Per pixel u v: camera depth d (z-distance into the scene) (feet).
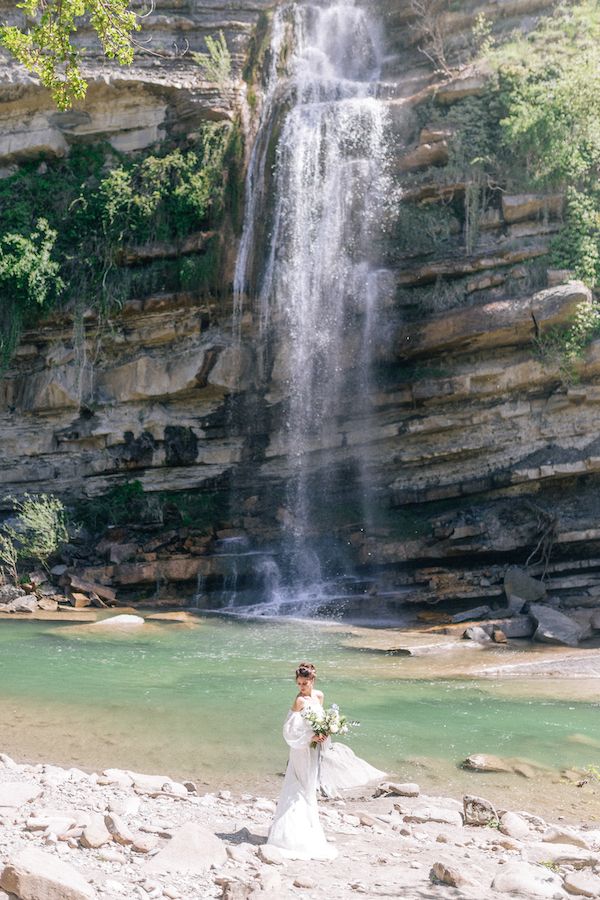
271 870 19.03
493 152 74.64
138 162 85.51
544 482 68.03
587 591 63.57
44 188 86.07
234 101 84.64
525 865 20.07
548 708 38.78
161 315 81.15
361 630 59.77
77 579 70.38
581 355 65.62
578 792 28.40
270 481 78.64
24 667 45.65
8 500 83.87
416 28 87.61
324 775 28.17
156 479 81.92
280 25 89.40
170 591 71.56
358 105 80.12
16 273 81.41
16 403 84.84
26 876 16.58
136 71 85.51
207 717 36.35
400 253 75.97
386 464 74.02
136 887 17.75
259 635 57.72
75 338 82.79
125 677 43.78
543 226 71.46
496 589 63.93
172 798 25.99
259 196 81.56
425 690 42.04
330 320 77.05
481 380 69.46
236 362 79.66
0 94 85.56
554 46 76.38
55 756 31.09
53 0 38.93
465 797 25.64
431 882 19.01
